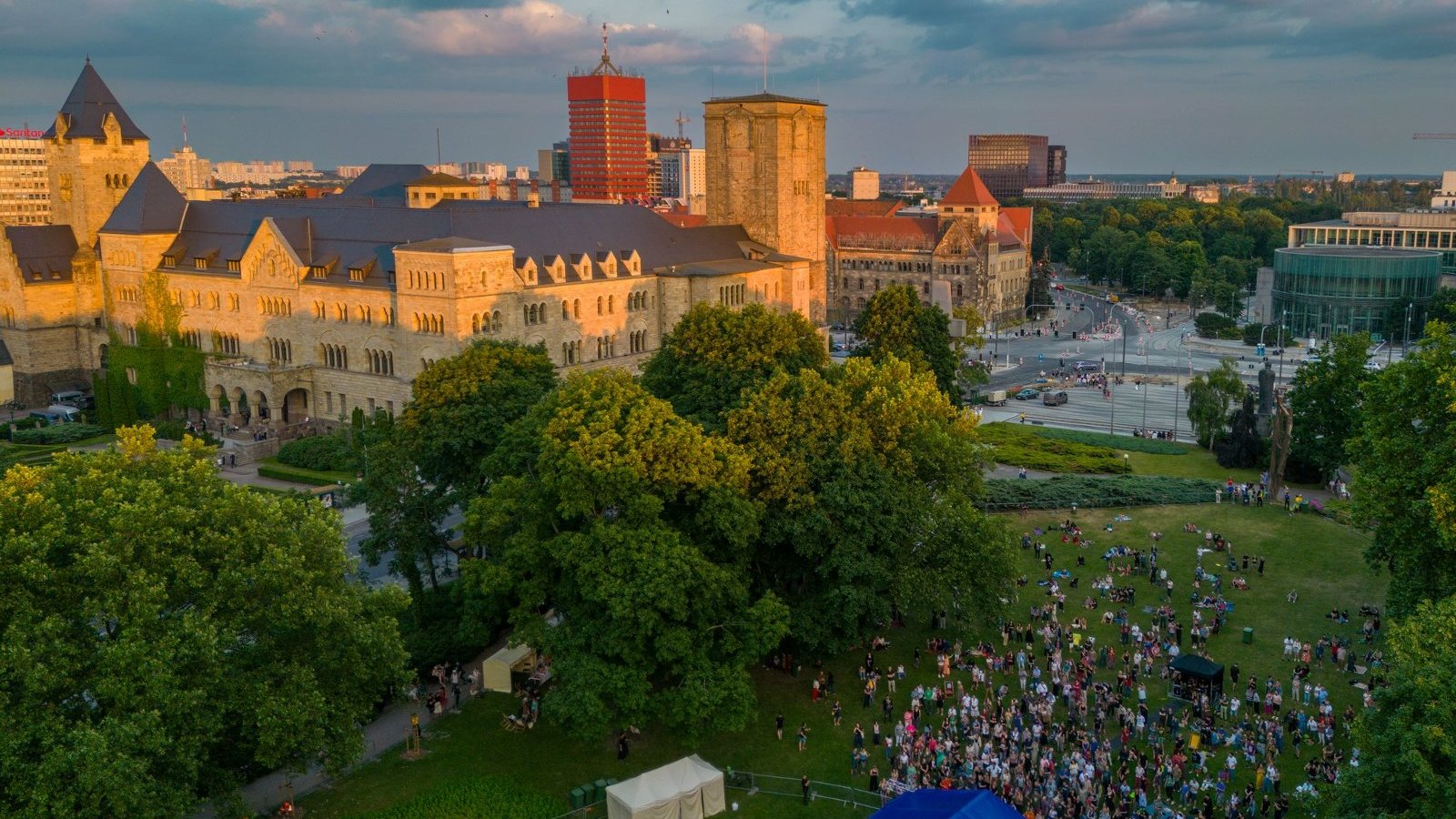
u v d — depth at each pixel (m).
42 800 54.22
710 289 180.00
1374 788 54.81
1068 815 69.94
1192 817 70.69
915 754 77.19
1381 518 84.81
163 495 66.88
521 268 159.75
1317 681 88.62
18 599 59.41
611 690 73.94
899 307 163.25
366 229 172.12
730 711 75.56
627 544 77.19
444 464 114.94
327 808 72.38
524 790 74.69
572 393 93.06
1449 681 54.38
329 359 170.12
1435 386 83.69
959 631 96.12
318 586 68.38
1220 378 162.88
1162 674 90.50
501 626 97.88
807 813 72.69
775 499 86.94
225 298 181.00
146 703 58.53
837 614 84.50
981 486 101.94
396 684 77.88
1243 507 132.38
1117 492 135.00
